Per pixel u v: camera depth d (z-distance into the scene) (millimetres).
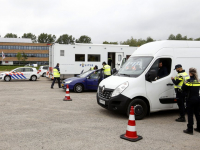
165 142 4449
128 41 63344
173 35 69750
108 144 4262
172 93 6656
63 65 16281
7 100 9031
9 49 87125
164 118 6496
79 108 7617
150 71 6133
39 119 6062
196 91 5016
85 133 4910
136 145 4242
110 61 16984
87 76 11828
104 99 6441
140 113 6199
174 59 6734
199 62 7094
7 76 18672
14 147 4047
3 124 5531
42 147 4062
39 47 91312
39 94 10828
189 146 4254
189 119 5031
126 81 6195
